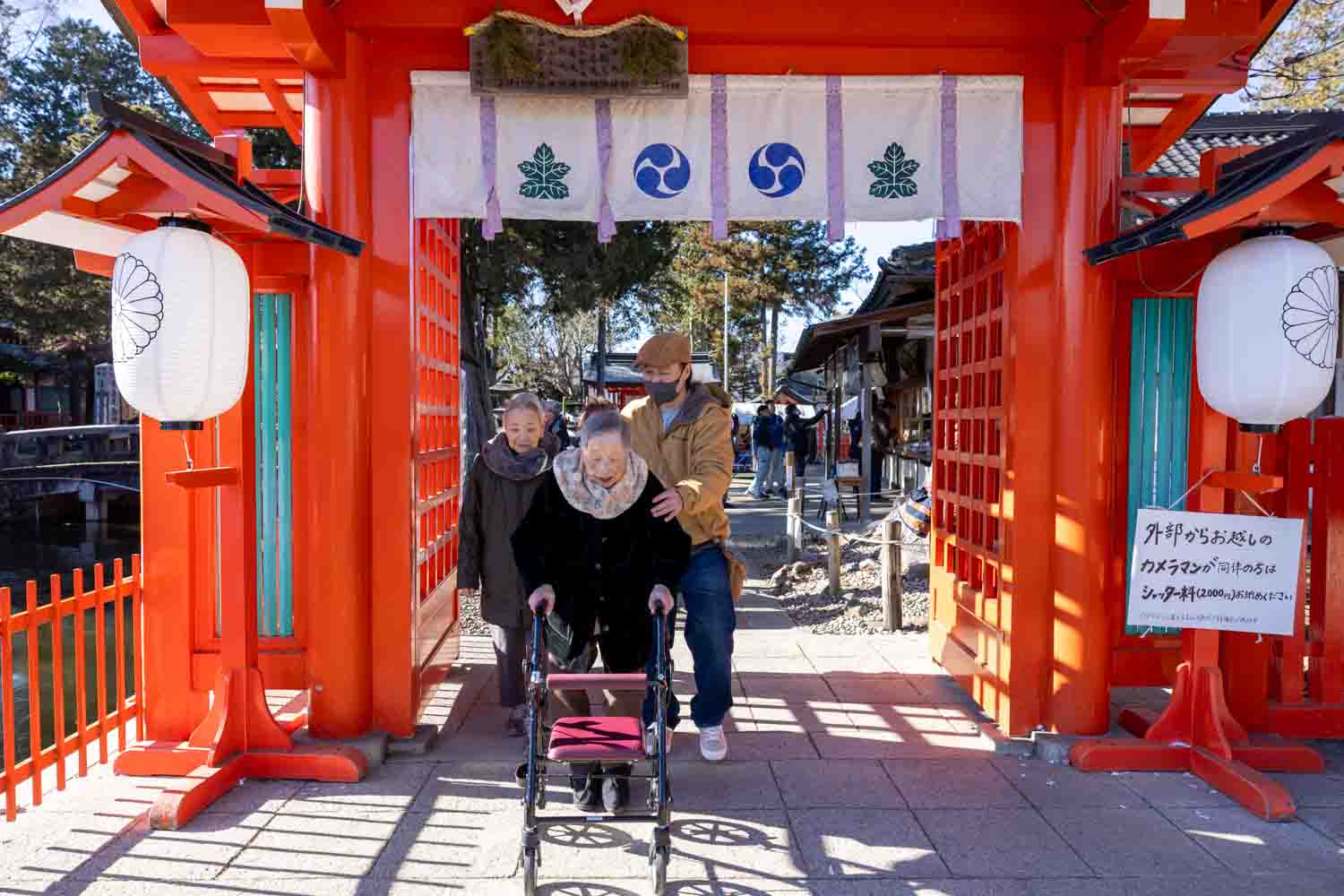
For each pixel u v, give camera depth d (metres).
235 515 3.84
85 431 21.80
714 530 3.88
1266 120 13.31
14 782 3.48
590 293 11.68
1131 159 5.53
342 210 4.02
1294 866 3.14
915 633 6.66
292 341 4.33
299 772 3.85
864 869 3.10
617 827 3.42
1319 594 4.45
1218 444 3.97
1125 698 5.17
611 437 3.18
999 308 4.60
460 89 4.12
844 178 4.19
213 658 4.25
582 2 3.94
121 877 3.04
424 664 4.58
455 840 3.32
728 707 3.96
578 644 3.40
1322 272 3.41
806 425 20.86
